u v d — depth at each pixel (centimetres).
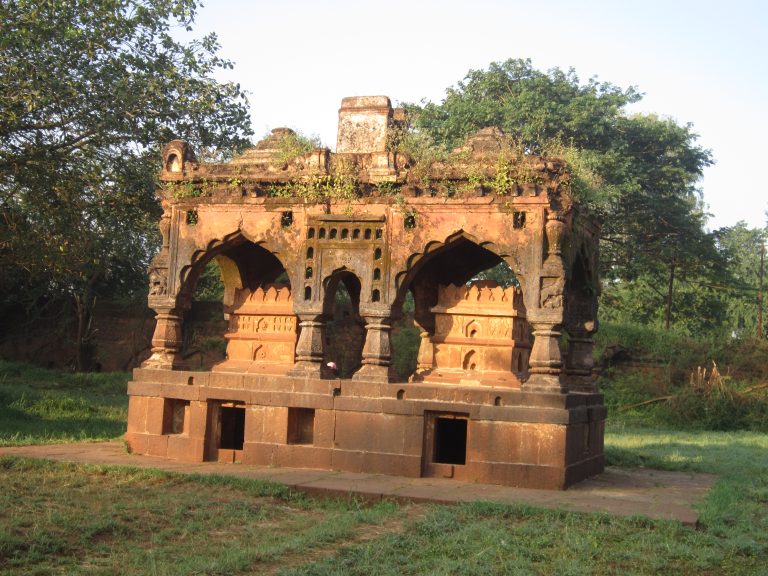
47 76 1504
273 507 809
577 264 1134
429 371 1066
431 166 1024
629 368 2673
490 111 2747
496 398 961
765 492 1001
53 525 680
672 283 3111
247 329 1166
